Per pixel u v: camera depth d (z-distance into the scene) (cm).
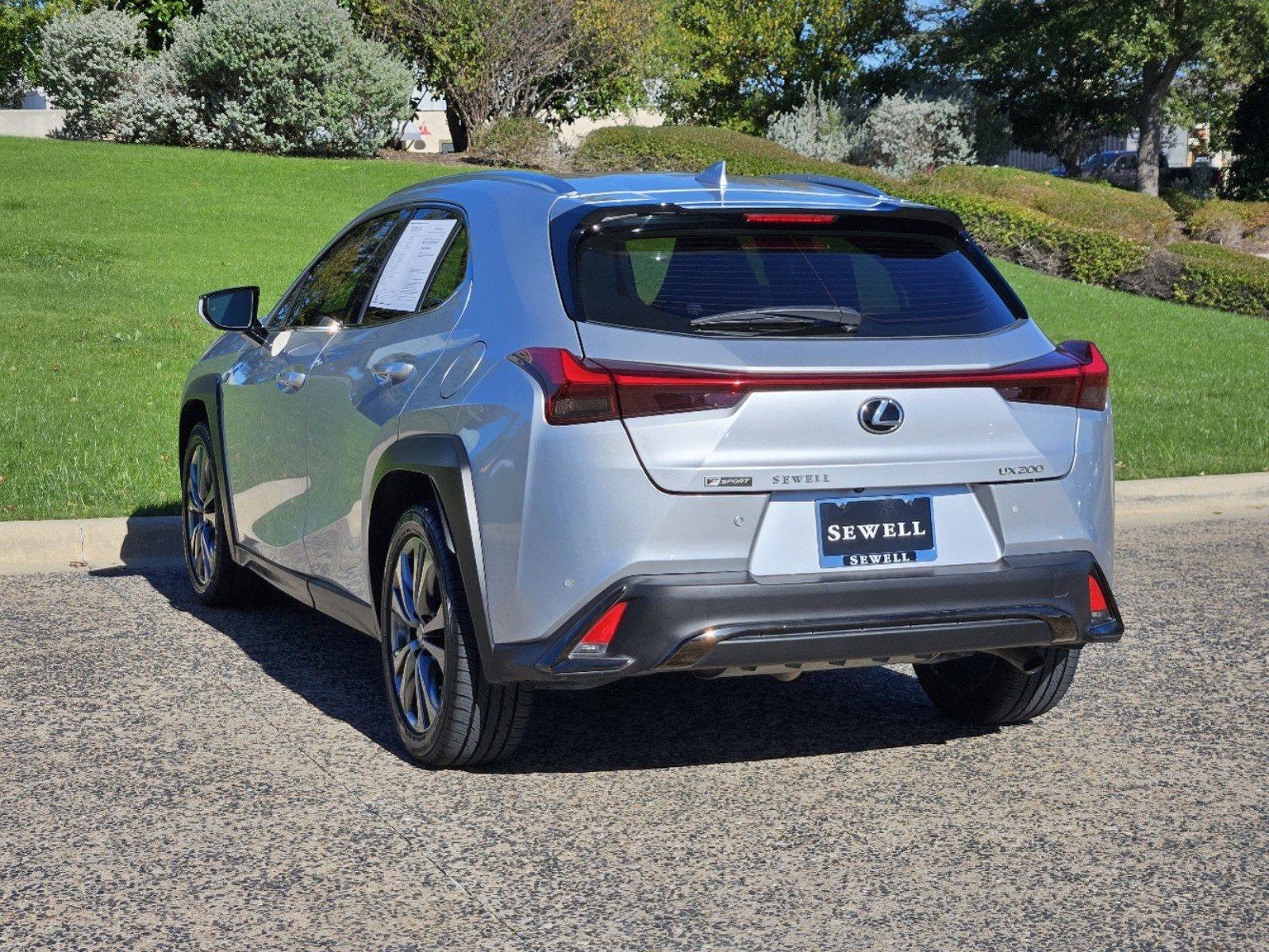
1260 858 361
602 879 345
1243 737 464
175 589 667
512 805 394
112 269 1516
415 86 2688
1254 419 1159
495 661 378
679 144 2452
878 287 400
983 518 388
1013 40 3553
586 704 499
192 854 358
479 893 336
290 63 2383
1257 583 698
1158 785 417
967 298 409
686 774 423
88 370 1102
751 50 3866
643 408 359
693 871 350
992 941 312
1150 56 3322
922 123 2956
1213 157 4828
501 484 372
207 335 1259
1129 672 545
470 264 426
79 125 2459
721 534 362
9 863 352
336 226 1866
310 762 429
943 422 379
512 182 443
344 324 494
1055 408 397
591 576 358
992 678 462
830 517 372
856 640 372
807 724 476
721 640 360
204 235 1742
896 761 438
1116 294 2077
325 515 479
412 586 427
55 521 727
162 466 859
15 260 1527
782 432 365
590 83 2838
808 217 404
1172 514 898
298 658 550
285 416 513
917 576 376
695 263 389
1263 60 3406
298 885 340
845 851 364
